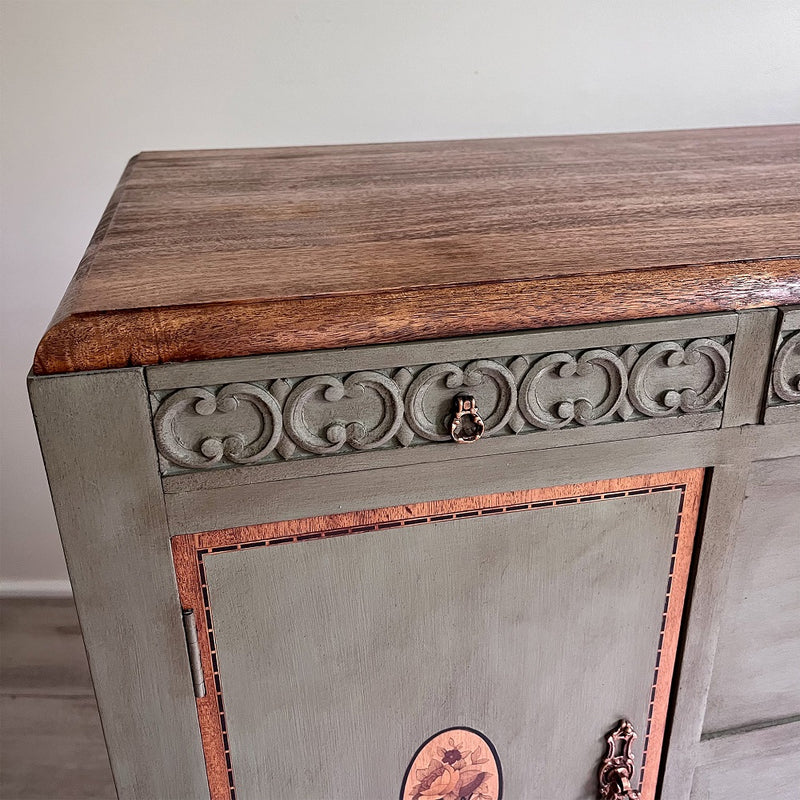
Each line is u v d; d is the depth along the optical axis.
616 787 0.70
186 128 1.08
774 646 0.69
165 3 1.00
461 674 0.63
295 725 0.62
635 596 0.64
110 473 0.50
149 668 0.56
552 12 1.04
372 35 1.04
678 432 0.58
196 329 0.47
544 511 0.59
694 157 0.84
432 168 0.81
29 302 1.16
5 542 1.31
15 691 1.19
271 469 0.52
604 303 0.52
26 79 1.03
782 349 0.56
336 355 0.49
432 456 0.54
